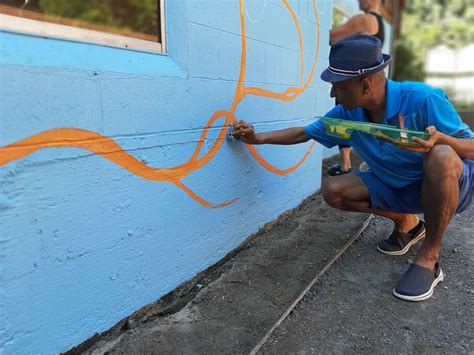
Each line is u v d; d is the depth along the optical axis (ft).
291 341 5.78
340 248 8.66
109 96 5.16
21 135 4.26
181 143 6.49
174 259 6.72
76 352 5.25
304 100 10.74
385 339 5.82
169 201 6.43
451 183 6.44
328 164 16.99
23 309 4.55
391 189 7.75
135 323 6.06
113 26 5.57
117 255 5.64
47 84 4.44
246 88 8.04
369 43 6.30
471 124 24.32
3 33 4.16
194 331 5.95
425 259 6.98
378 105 6.88
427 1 56.59
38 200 4.52
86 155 4.98
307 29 10.38
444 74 54.19
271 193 9.57
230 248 8.22
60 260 4.87
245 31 7.76
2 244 4.25
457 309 6.50
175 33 6.15
